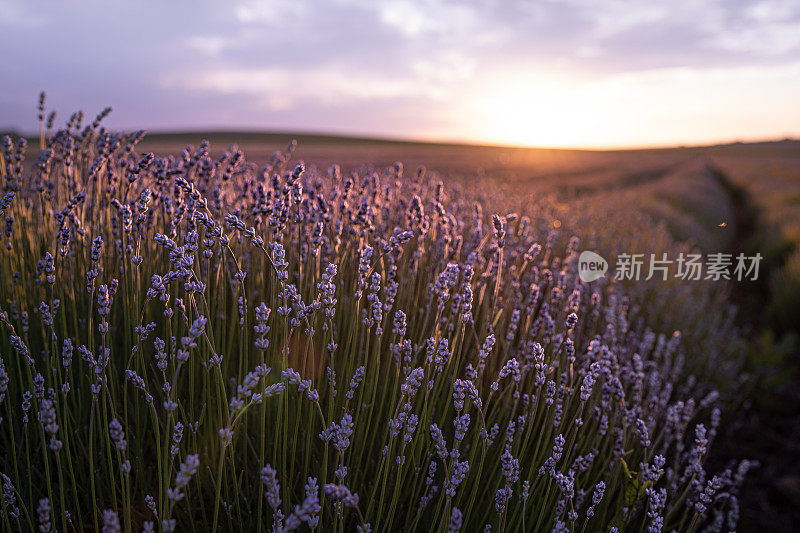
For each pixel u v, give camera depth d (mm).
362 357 2051
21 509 1441
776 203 17031
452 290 2244
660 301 4609
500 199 5867
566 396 1865
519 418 1592
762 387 4348
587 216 8977
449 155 51219
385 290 1596
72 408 1707
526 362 1975
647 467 1789
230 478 1634
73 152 2328
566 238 5535
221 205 2068
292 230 2248
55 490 1534
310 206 2168
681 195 19750
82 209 1986
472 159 42344
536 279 2578
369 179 2604
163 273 2047
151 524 1028
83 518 1514
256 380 1074
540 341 2242
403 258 2412
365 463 1816
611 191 24156
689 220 13539
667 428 2137
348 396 1526
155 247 2080
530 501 1666
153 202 2004
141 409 1684
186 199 1808
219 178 2318
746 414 4098
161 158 2332
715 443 3453
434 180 4625
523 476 1797
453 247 2381
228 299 2129
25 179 2270
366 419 1729
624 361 2787
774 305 6832
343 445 1220
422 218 2141
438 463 1766
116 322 1962
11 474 1509
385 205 2988
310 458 1697
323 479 1316
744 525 2783
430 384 1484
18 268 1939
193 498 1573
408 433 1332
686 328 4277
